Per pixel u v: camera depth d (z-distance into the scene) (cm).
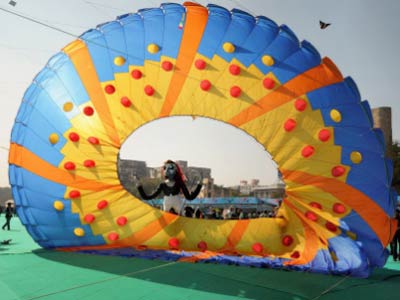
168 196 853
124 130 732
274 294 536
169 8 782
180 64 738
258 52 735
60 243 790
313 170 708
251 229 757
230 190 5312
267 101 717
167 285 559
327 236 712
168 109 728
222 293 530
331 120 708
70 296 496
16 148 784
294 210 734
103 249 795
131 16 795
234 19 760
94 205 745
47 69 799
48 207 760
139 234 755
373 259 702
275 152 714
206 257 736
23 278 580
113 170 736
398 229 980
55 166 744
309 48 746
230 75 727
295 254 736
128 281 574
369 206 703
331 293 554
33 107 778
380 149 712
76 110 742
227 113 722
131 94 737
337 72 733
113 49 761
